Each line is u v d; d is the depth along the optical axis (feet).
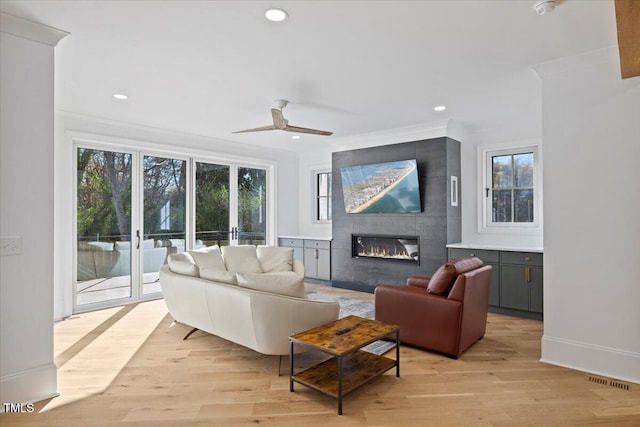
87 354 10.59
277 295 9.20
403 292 11.14
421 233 17.25
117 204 16.28
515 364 9.82
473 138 17.30
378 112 14.70
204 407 7.71
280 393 8.31
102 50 9.02
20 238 7.73
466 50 9.12
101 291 15.76
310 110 14.35
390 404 7.82
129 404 7.82
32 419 7.23
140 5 7.09
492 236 16.74
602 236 9.14
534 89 12.03
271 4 7.07
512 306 14.49
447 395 8.18
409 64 9.96
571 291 9.59
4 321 7.52
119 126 15.84
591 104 9.27
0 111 7.49
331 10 7.29
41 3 6.98
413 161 16.84
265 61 9.73
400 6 7.15
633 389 8.39
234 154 20.48
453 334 10.13
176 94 12.32
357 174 19.03
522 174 16.16
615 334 8.99
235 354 10.61
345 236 20.15
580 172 9.43
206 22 7.73
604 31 8.17
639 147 8.68
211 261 15.01
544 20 7.69
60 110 13.99
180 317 12.03
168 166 18.06
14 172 7.66
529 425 7.04
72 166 14.82
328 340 8.07
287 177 23.67
